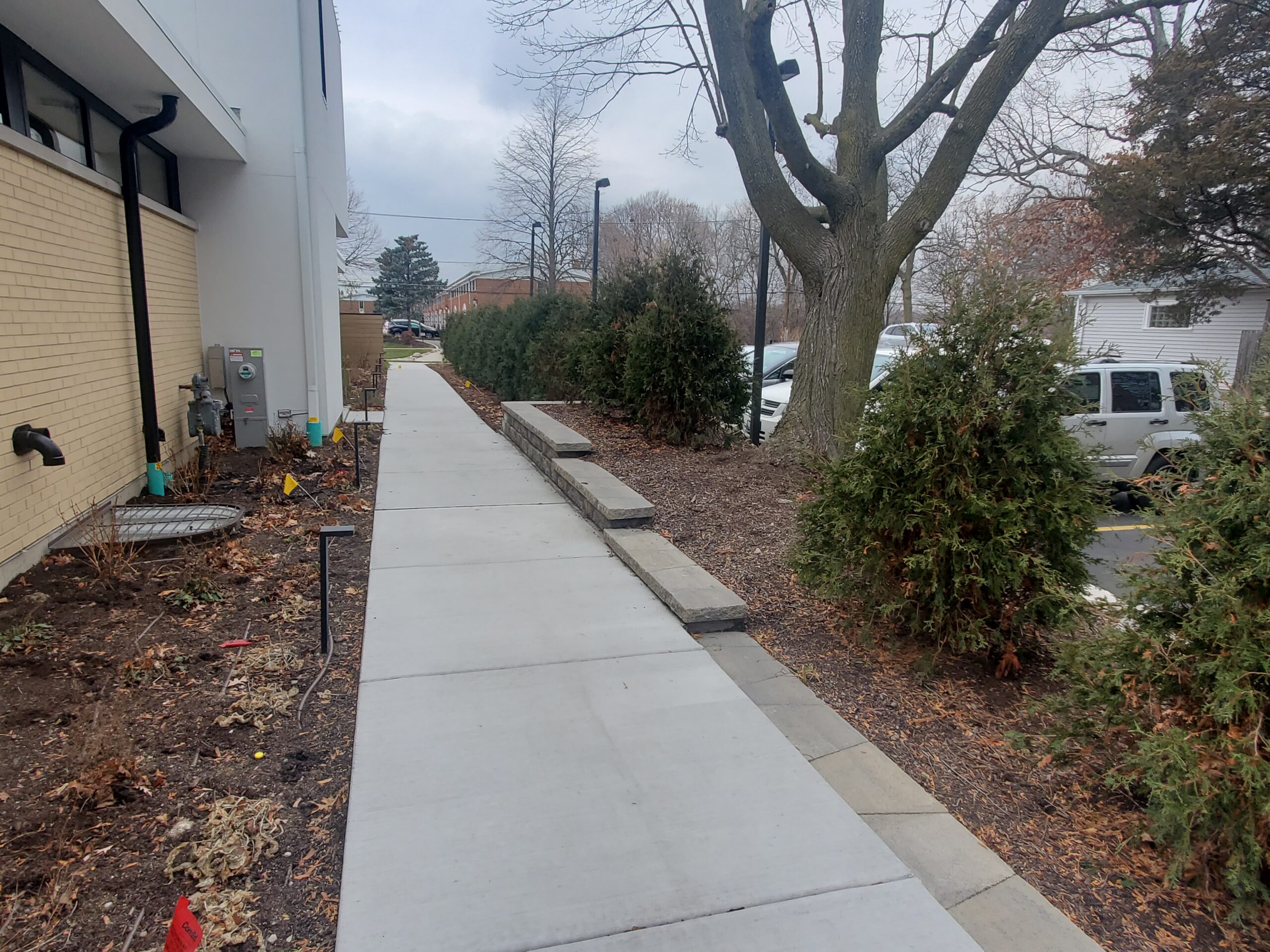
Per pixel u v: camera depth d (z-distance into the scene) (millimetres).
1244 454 2531
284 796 2711
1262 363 2693
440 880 2291
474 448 9766
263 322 8969
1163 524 2633
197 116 6797
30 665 3477
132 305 6445
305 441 8578
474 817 2584
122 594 4383
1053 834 2672
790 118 6820
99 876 2277
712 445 8602
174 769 2816
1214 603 2406
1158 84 15000
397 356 37938
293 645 3881
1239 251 16219
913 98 8070
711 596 4395
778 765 2965
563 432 8242
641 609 4488
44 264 4926
